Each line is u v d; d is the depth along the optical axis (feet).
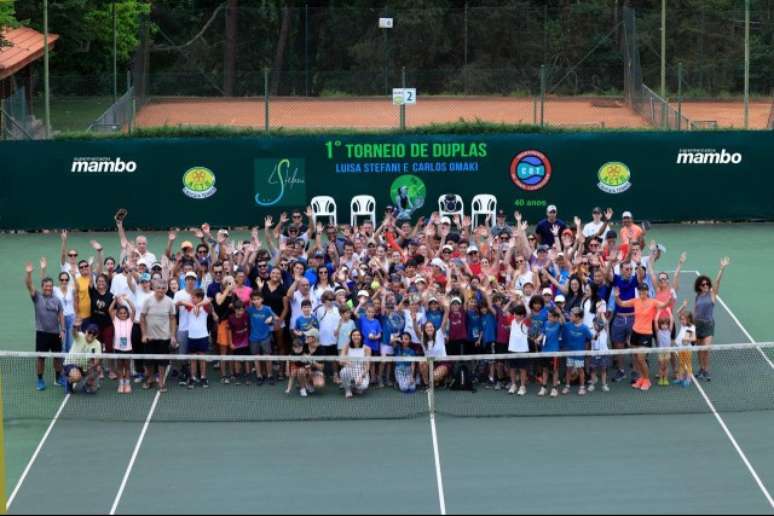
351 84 196.13
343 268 100.17
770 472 84.02
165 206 137.59
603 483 82.58
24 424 90.38
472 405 93.35
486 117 182.91
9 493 81.46
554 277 100.37
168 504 80.18
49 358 100.53
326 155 136.67
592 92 196.13
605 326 95.09
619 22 199.21
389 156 136.67
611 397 94.63
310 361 94.02
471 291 95.96
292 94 196.44
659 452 86.53
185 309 95.86
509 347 94.53
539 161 137.18
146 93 186.39
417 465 84.99
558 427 90.07
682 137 137.80
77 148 136.56
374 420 91.35
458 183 137.18
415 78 196.85
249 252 100.94
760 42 200.95
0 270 123.75
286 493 81.46
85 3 196.34
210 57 207.51
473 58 203.31
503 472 84.02
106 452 86.69
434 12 200.95
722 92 199.11
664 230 136.98
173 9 224.33
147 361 94.94
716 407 92.84
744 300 114.01
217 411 92.43
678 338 95.61
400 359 91.09
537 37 200.85
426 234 109.50
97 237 135.54
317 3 226.38
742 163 138.41
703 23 201.26
